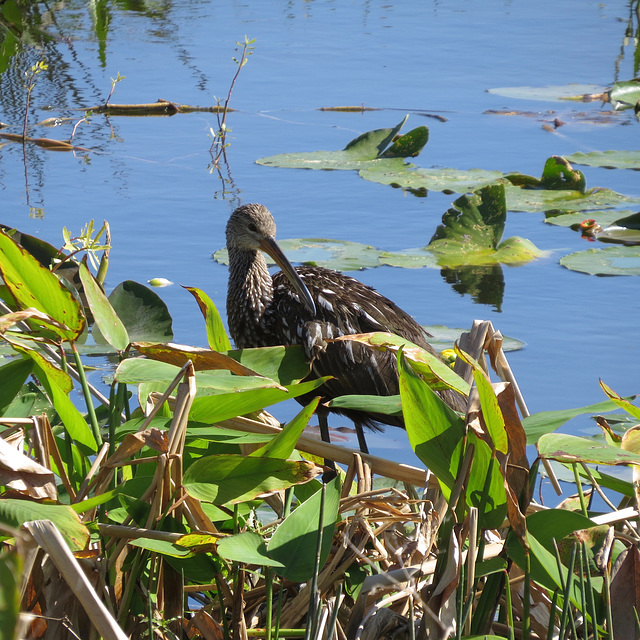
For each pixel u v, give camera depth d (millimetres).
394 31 24844
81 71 20094
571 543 4121
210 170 14906
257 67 20844
